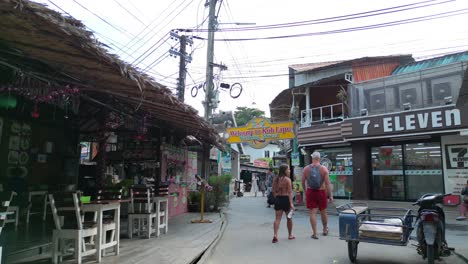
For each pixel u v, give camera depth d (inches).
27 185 369.1
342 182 799.1
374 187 735.7
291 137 820.6
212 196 645.9
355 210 285.1
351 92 757.3
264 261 281.7
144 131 409.7
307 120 873.5
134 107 340.2
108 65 201.0
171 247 309.1
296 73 920.3
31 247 251.4
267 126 833.5
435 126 610.2
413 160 689.0
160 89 249.0
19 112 353.4
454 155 629.0
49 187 394.6
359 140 723.4
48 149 393.1
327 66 874.8
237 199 1082.1
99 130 344.2
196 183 685.3
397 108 692.1
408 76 684.1
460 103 395.5
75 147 434.6
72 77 239.3
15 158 356.8
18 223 347.9
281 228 462.0
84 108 372.2
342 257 293.7
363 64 811.4
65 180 418.6
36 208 379.9
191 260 263.7
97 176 335.9
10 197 321.1
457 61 672.4
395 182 709.3
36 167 383.2
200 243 330.3
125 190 370.9
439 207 273.3
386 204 677.9
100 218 249.6
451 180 627.2
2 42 184.2
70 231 232.4
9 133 350.0
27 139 371.2
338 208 285.3
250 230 445.7
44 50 190.5
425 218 256.4
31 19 151.3
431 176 661.9
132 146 524.4
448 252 275.4
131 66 212.5
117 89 257.9
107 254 274.1
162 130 514.9
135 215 353.1
